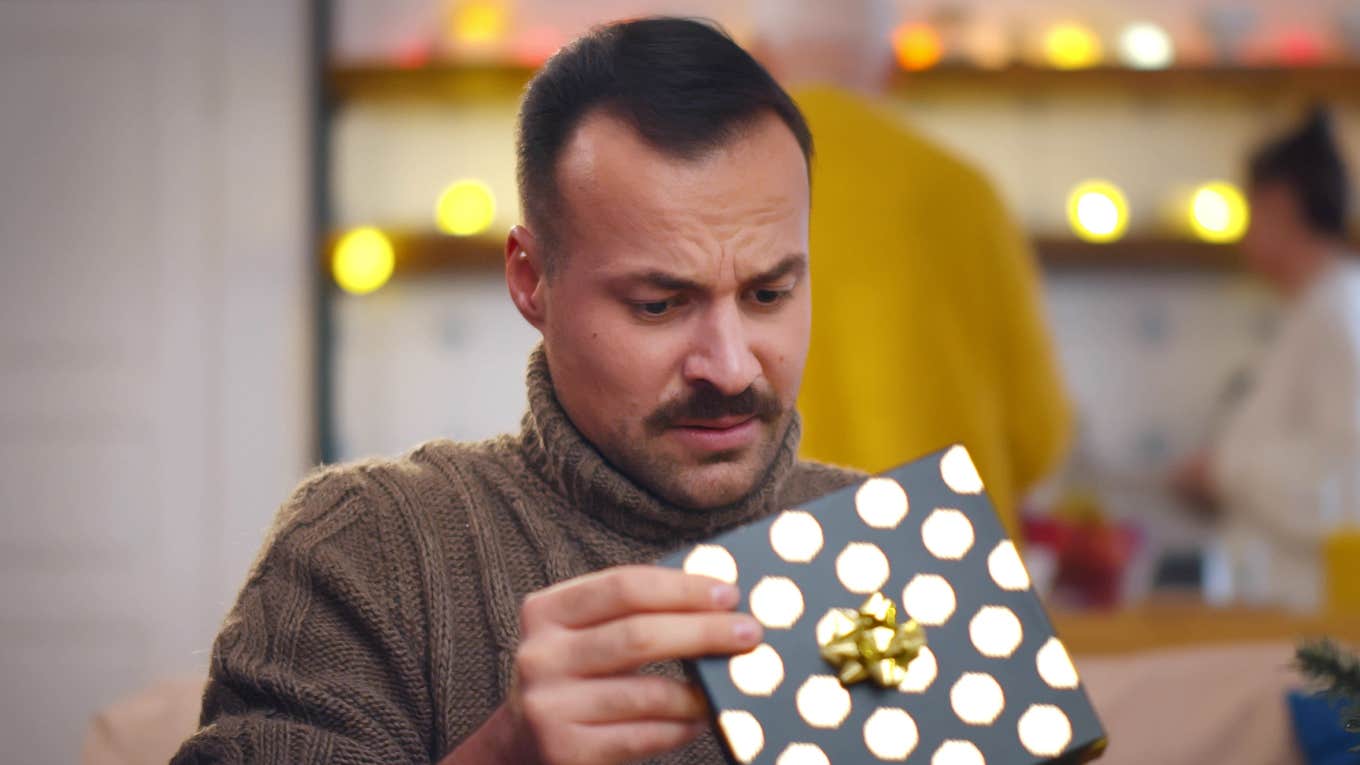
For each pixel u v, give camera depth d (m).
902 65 3.35
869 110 1.88
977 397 1.87
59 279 3.36
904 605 0.78
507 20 3.42
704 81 0.90
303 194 3.36
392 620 1.01
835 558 0.78
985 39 3.43
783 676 0.74
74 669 3.34
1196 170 3.46
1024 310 1.88
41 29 3.35
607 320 0.91
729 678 0.74
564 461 1.00
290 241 3.36
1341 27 3.45
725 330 0.90
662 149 0.89
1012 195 3.46
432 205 3.43
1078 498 2.36
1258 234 2.80
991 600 0.79
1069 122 3.46
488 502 1.05
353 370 3.41
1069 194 3.46
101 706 3.33
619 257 0.90
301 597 1.00
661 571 0.76
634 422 0.93
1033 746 0.76
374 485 1.06
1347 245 3.08
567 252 0.93
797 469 1.18
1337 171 2.75
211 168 3.36
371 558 1.03
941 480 0.82
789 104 0.93
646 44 0.92
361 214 3.44
